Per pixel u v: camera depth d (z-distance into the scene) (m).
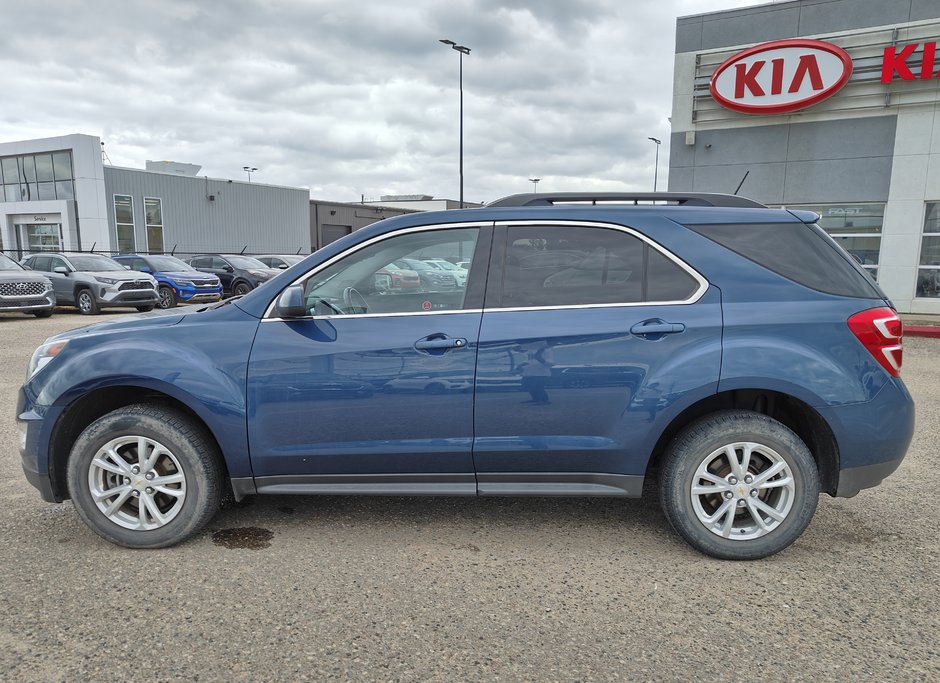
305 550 3.39
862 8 13.99
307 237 42.53
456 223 3.39
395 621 2.73
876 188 14.48
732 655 2.51
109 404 3.63
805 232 3.30
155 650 2.51
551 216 3.34
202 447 3.32
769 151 15.32
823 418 3.13
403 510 3.94
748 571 3.18
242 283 22.25
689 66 15.77
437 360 3.21
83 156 28.98
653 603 2.89
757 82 14.86
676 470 3.23
